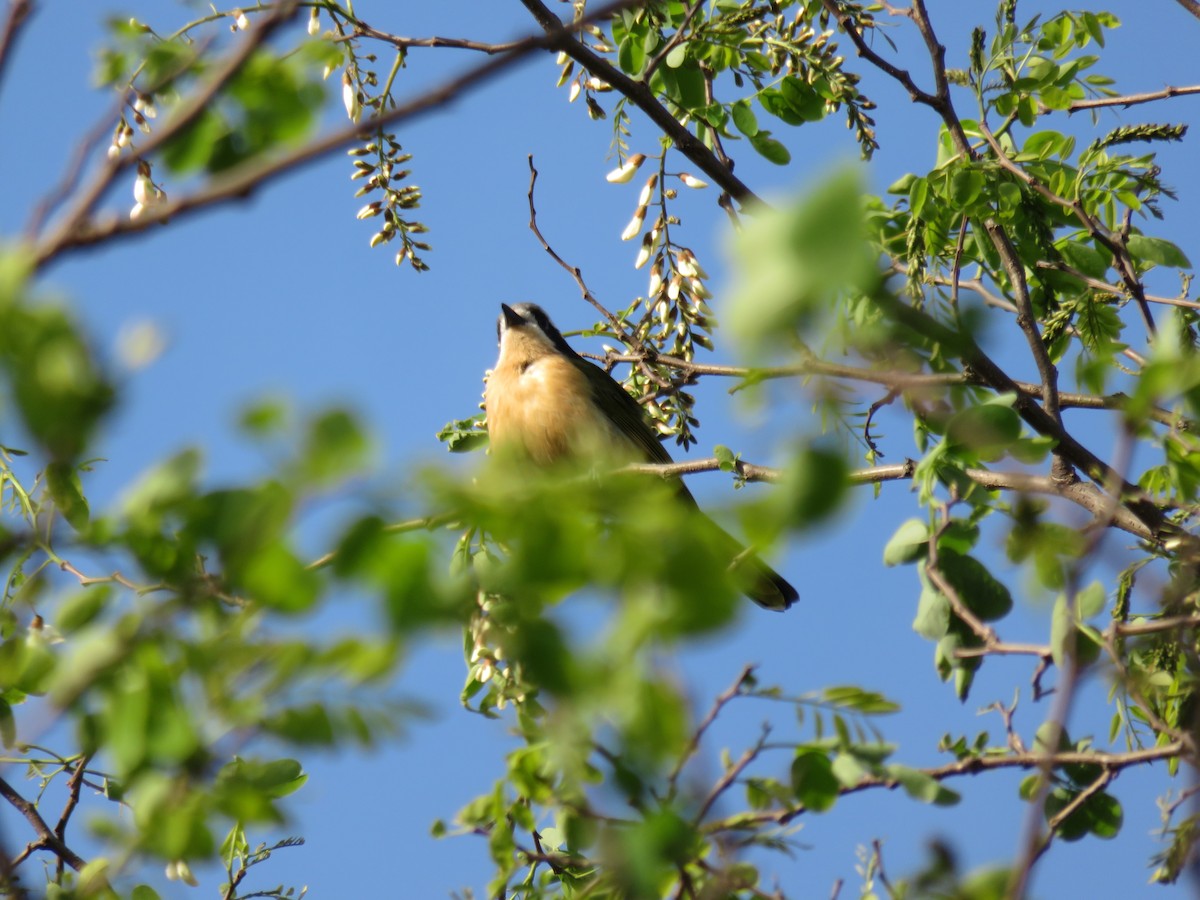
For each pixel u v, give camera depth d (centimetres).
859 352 480
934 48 924
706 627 327
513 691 612
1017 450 579
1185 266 930
